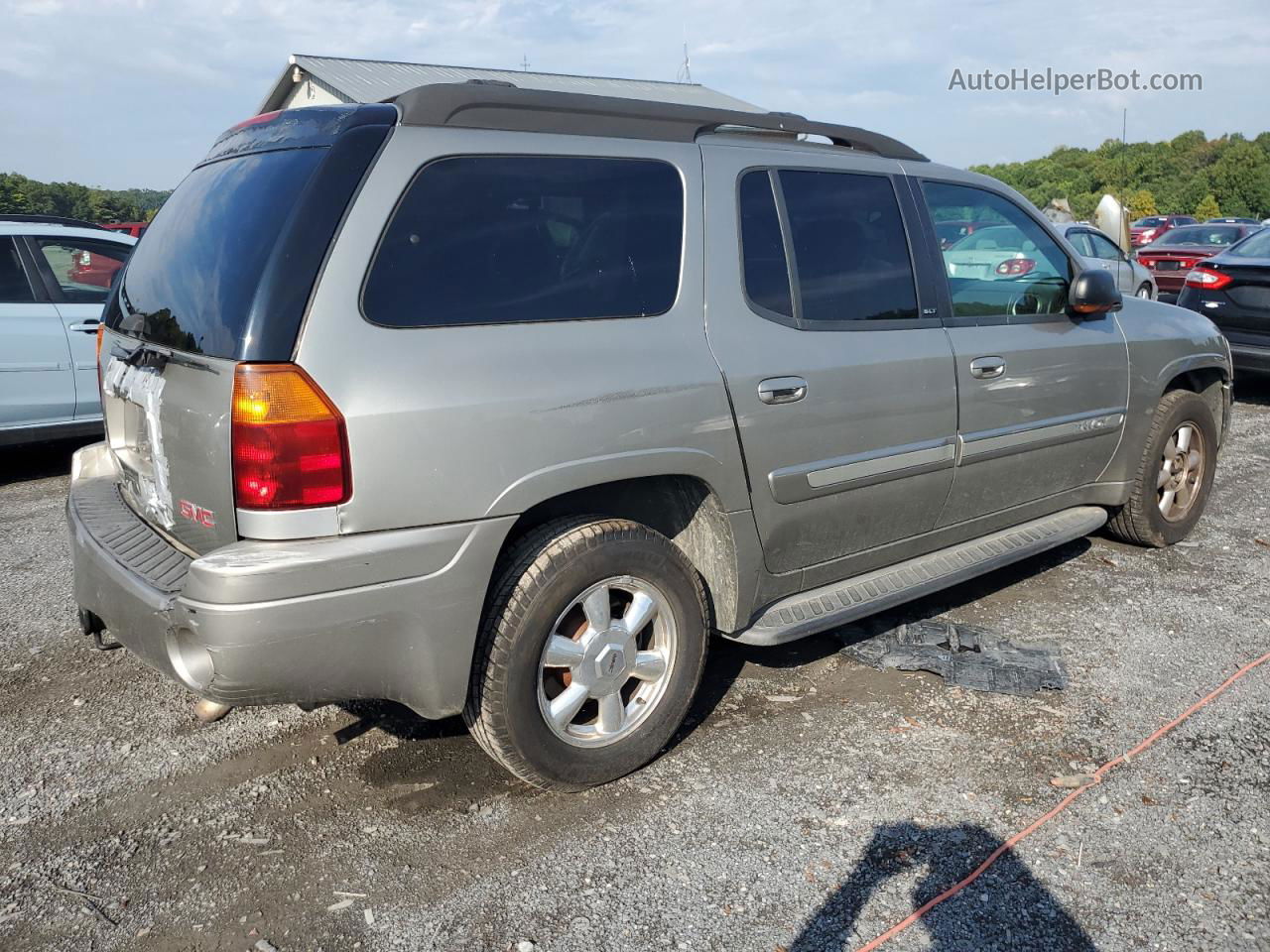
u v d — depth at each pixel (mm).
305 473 2328
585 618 2812
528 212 2725
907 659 3688
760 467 3088
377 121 2578
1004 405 3869
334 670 2426
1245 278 8609
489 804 2848
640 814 2793
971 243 3867
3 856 2629
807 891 2467
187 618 2342
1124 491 4652
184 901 2447
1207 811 2779
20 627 4117
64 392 6488
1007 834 2684
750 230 3174
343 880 2525
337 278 2395
